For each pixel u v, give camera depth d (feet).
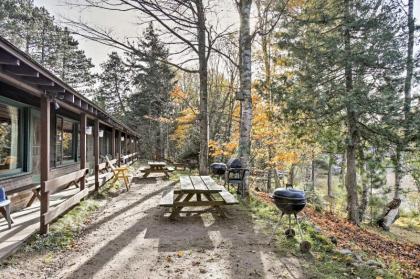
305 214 24.97
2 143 18.13
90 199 23.02
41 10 74.43
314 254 12.67
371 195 35.88
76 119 32.86
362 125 30.04
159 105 85.05
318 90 30.14
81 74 101.40
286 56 35.58
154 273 10.66
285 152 41.32
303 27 31.17
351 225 27.73
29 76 11.63
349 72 29.94
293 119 32.53
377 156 31.68
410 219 41.83
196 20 32.30
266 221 17.78
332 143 34.01
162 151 83.46
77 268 11.00
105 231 15.74
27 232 14.01
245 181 24.47
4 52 9.30
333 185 72.74
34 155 22.39
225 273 10.71
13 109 19.53
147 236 14.90
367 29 28.71
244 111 24.50
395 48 27.55
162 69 76.28
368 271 11.21
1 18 61.87
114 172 30.37
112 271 10.79
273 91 33.32
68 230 15.25
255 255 12.44
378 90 28.45
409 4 32.55
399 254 20.81
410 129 26.43
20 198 19.25
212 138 60.18
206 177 24.41
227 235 15.08
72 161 32.07
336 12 29.81
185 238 14.62
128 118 98.17
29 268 10.87
